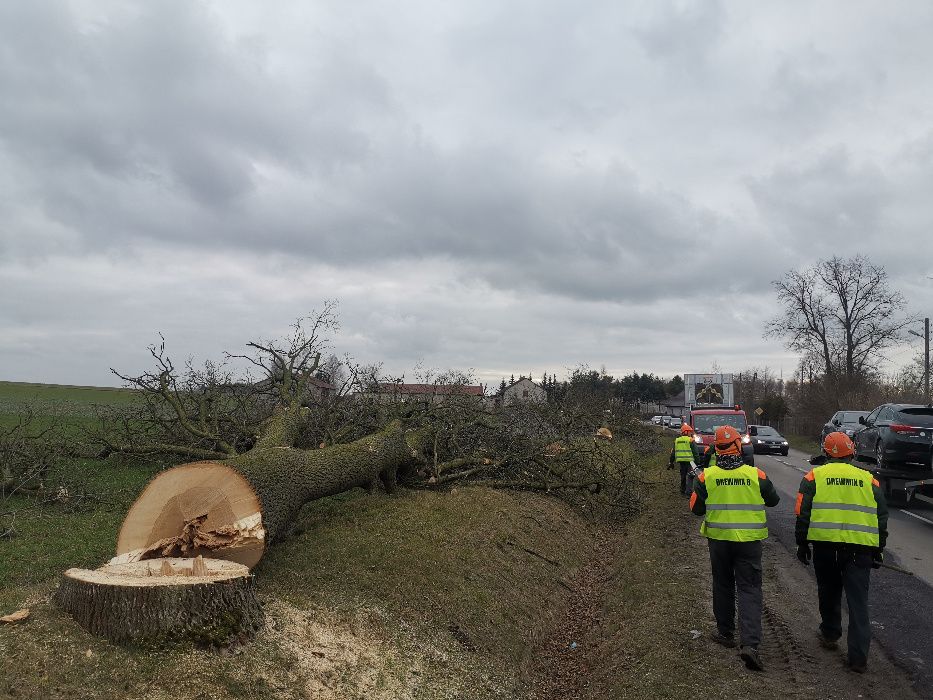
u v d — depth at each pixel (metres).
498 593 7.30
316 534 8.12
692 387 31.94
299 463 7.84
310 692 4.46
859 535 5.47
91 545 7.36
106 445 11.19
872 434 14.75
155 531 5.94
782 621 6.62
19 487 9.48
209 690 4.08
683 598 7.35
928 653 5.78
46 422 16.42
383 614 5.95
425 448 11.72
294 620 5.31
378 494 10.41
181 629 4.37
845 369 45.75
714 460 6.18
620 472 14.34
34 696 3.70
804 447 36.25
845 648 5.95
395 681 5.01
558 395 25.06
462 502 10.30
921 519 12.25
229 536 6.00
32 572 6.46
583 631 7.55
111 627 4.30
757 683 5.27
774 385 82.69
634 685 5.47
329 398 12.51
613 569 9.74
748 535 5.80
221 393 12.03
